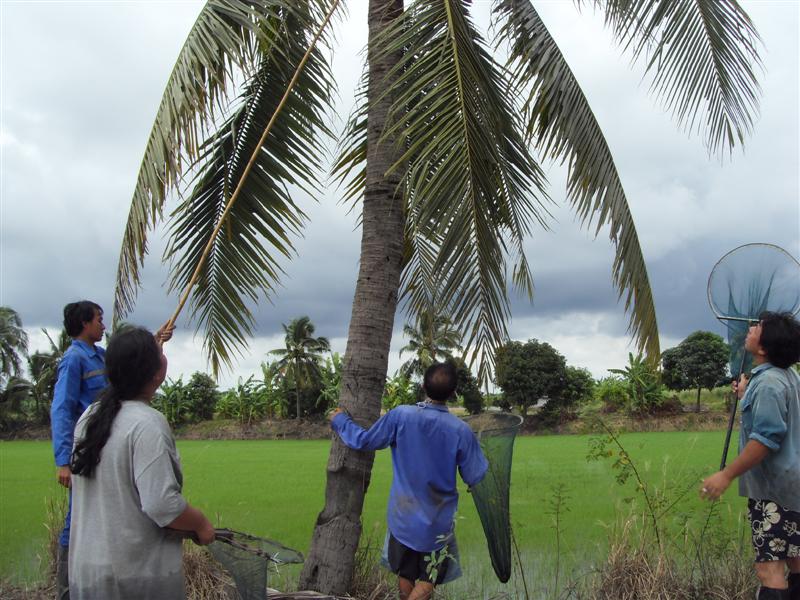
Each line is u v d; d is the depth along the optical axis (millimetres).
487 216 4551
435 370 4219
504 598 5199
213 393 71688
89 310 4230
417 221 4359
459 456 4184
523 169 5609
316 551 4844
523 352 55406
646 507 5602
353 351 5035
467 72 4645
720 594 4766
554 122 5875
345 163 6297
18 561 7234
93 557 2438
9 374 67000
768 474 3799
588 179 5629
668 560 5047
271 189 6281
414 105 4965
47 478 22453
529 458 24141
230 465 28703
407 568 4160
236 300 6473
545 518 9695
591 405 55250
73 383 4078
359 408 4941
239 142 6301
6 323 66375
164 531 2521
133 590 2428
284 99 5250
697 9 5672
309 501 14875
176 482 2479
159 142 5070
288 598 4320
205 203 6312
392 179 5191
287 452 40844
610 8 5867
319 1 5480
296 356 66562
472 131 4496
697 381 51125
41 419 69875
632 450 22297
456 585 6004
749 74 5727
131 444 2465
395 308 5188
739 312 4734
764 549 3816
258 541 3395
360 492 4910
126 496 2455
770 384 3729
